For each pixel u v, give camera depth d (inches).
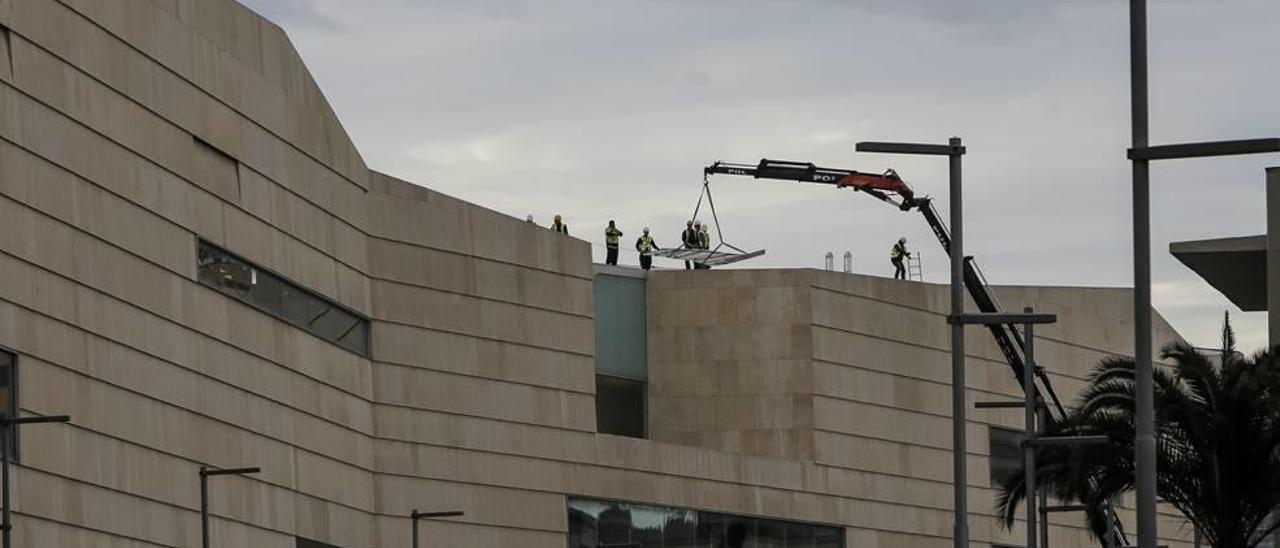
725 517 4480.8
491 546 4055.1
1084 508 3080.7
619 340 4603.8
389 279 3932.1
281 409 3587.6
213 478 3371.1
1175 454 2440.9
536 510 4141.2
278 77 3624.5
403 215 3966.5
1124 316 5383.9
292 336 3636.8
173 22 3312.0
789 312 4618.6
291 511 3597.4
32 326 2940.5
